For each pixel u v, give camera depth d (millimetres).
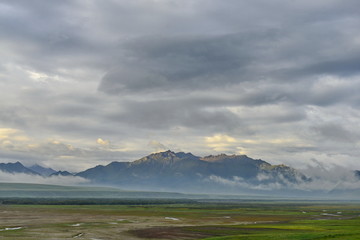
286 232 112750
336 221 158750
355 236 86562
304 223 149500
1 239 99812
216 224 147875
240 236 94500
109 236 110375
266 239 88375
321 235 90875
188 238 106938
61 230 121812
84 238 104750
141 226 138000
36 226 132250
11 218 163750
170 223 150875
